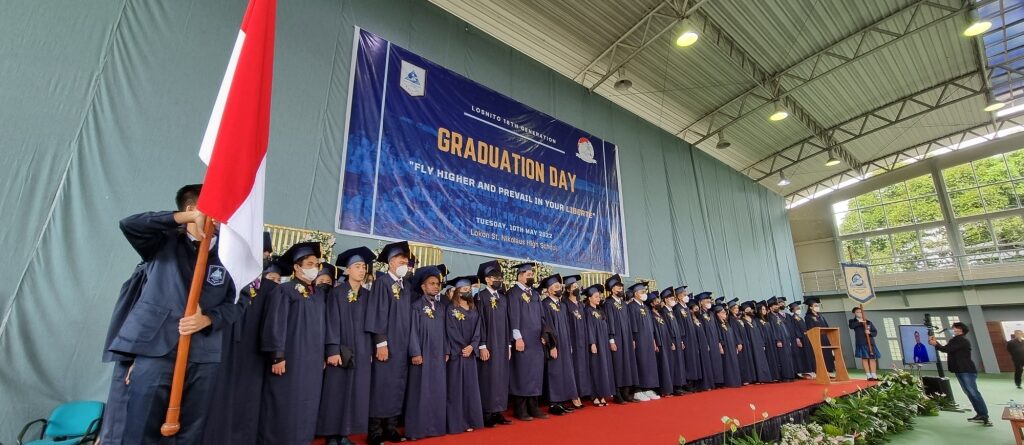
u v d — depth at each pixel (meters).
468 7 7.14
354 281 3.49
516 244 6.69
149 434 1.75
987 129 14.15
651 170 9.88
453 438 3.41
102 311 3.66
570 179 7.88
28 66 3.71
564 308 5.05
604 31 7.84
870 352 8.21
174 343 1.86
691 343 6.43
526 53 8.18
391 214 5.46
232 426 2.73
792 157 13.62
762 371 7.48
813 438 3.90
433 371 3.61
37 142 3.65
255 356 2.91
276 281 3.27
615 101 9.71
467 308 4.10
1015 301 12.58
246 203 1.97
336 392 3.18
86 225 3.73
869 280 8.71
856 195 17.48
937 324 14.02
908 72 10.16
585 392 4.88
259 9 2.24
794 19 7.98
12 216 3.46
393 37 6.12
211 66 4.62
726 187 12.62
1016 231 14.11
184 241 2.06
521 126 7.35
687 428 3.63
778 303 8.77
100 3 4.16
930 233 15.77
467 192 6.30
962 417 6.12
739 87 9.68
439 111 6.31
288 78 5.04
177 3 4.56
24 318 3.38
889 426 5.11
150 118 4.18
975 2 7.57
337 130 5.28
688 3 7.30
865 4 7.83
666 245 9.52
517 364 4.28
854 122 12.23
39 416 3.30
